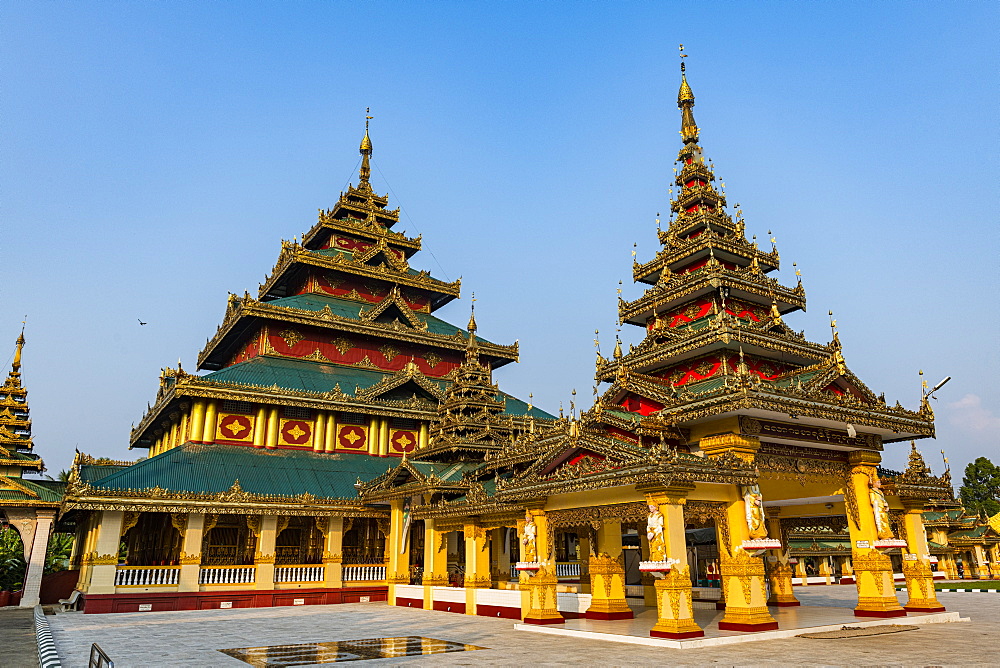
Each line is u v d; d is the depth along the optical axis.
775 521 33.88
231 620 30.06
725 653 18.30
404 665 17.25
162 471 39.34
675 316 32.59
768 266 34.84
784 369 29.88
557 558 47.25
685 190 36.28
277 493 40.22
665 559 20.75
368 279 61.81
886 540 26.94
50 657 17.30
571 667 16.42
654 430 24.64
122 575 35.56
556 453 25.28
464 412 42.19
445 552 36.19
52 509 46.59
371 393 49.78
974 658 17.00
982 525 79.00
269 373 48.72
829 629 23.09
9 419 59.59
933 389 29.44
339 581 40.59
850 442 27.83
